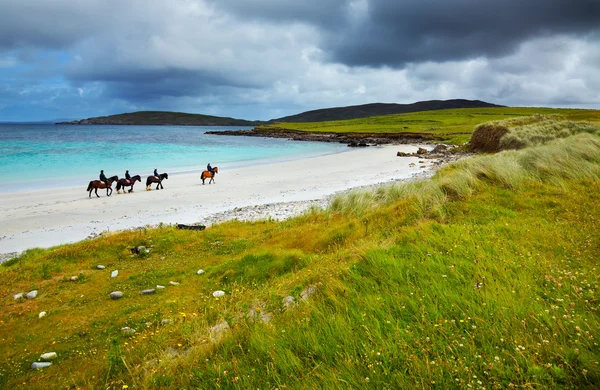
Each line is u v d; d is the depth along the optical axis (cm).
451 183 1416
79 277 1201
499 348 384
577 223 870
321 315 519
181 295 991
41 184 3428
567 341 381
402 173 3941
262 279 1012
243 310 616
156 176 3192
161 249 1494
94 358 659
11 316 923
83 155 5797
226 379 409
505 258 658
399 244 863
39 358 688
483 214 1062
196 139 11425
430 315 471
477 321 431
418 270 638
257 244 1464
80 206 2566
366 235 1186
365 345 414
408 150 7062
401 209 1336
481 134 5172
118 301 988
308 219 1708
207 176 3472
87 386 531
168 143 9294
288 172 4284
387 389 342
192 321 690
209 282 1073
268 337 479
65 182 3562
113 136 11762
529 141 3700
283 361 414
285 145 9275
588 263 619
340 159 5697
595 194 1108
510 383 320
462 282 576
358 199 1753
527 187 1299
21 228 2038
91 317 888
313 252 1213
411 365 364
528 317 430
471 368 352
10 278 1209
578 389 315
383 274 648
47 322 872
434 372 354
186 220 2172
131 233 1688
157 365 502
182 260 1355
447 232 870
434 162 4741
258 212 2250
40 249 1562
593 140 1786
